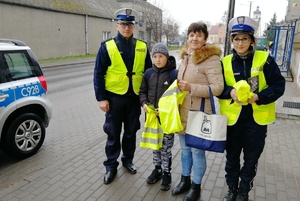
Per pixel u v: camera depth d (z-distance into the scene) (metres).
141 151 4.50
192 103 2.90
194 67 2.82
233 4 7.62
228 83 2.76
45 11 23.06
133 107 3.61
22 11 20.84
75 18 26.94
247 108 2.72
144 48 3.51
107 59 3.36
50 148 4.78
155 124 3.24
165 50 3.14
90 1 31.50
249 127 2.74
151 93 3.25
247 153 2.83
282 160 4.16
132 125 3.68
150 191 3.31
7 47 4.25
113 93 3.43
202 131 2.76
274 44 18.55
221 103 2.87
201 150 2.94
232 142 2.88
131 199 3.14
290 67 15.16
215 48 2.76
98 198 3.17
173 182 3.53
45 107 4.67
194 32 2.76
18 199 3.19
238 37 2.59
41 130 4.58
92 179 3.61
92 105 8.20
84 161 4.16
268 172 3.77
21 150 4.26
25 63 4.46
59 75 14.84
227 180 3.06
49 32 23.81
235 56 2.70
